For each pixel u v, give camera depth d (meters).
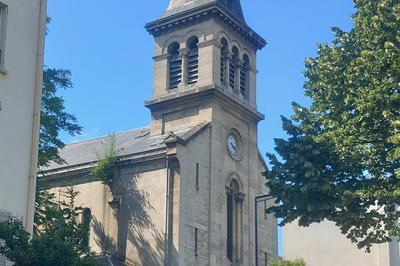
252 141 50.47
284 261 47.94
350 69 23.81
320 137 24.61
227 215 46.66
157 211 42.97
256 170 50.25
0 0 20.02
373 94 22.28
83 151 52.66
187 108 47.53
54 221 31.16
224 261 44.62
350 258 58.66
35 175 20.14
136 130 52.53
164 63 49.72
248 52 52.50
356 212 24.44
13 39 20.22
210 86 46.66
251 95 51.69
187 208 42.66
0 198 18.88
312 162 24.77
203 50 48.22
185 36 49.41
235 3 52.28
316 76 25.81
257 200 39.84
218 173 45.97
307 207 24.38
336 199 24.30
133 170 45.03
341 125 24.69
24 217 19.52
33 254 15.28
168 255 41.38
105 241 44.75
